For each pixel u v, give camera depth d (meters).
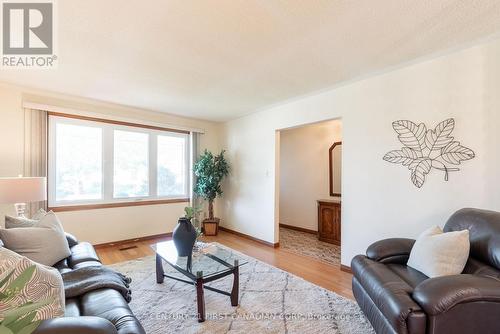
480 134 2.09
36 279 1.06
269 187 4.09
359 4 1.60
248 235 4.48
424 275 1.71
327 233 4.29
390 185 2.62
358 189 2.88
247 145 4.55
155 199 4.42
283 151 5.61
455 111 2.22
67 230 3.53
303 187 5.21
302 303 2.21
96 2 1.56
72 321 0.96
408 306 1.31
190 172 4.89
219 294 2.38
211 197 4.75
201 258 2.38
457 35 1.96
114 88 3.14
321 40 2.02
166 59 2.35
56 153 3.48
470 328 1.25
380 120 2.70
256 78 2.82
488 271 1.48
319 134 4.97
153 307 2.14
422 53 2.25
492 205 2.03
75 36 1.95
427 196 2.38
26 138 3.19
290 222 5.44
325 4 1.59
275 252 3.72
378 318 1.61
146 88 3.15
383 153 2.67
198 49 2.16
